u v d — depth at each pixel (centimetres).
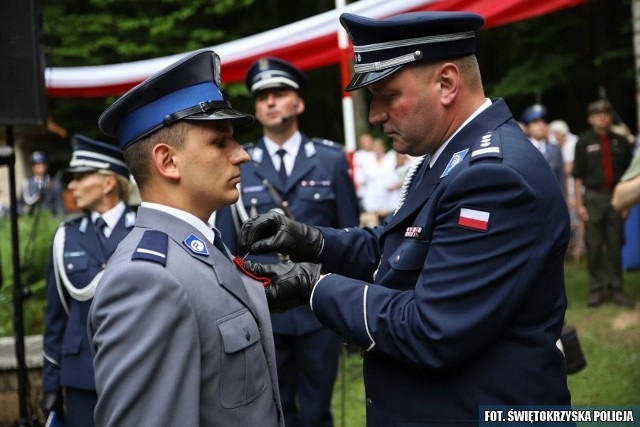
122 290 167
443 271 188
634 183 371
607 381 489
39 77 367
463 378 195
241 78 610
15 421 369
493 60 1594
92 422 344
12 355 453
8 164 373
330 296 203
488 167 188
